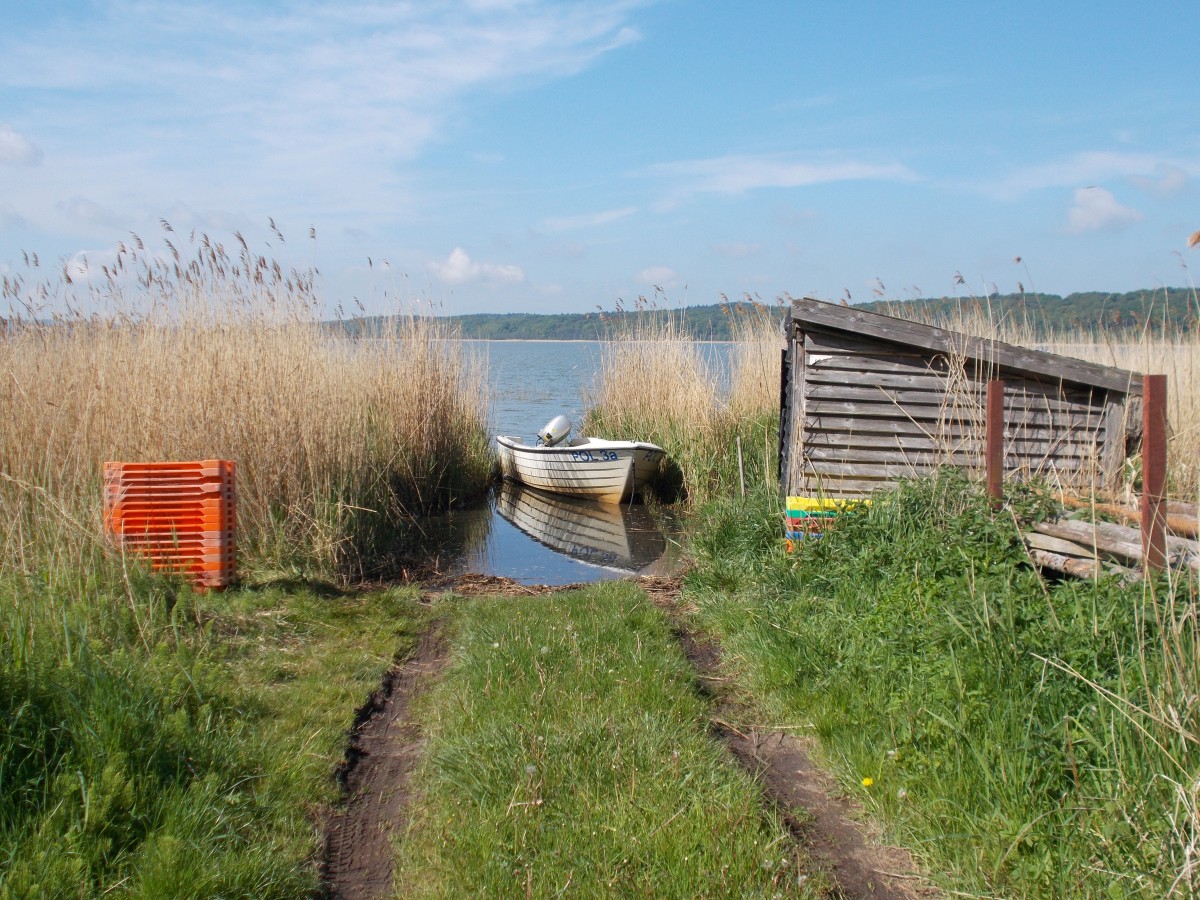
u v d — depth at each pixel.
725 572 8.80
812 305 8.30
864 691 5.48
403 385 14.19
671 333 17.58
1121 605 4.70
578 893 3.70
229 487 7.98
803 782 4.84
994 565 5.86
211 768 4.52
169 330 10.06
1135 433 8.09
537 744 4.86
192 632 6.55
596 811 4.26
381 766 5.13
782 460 9.77
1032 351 8.11
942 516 6.94
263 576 8.60
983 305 10.98
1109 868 3.46
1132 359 9.82
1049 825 3.83
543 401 35.62
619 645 6.61
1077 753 4.05
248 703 5.55
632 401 17.53
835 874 3.97
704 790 4.48
